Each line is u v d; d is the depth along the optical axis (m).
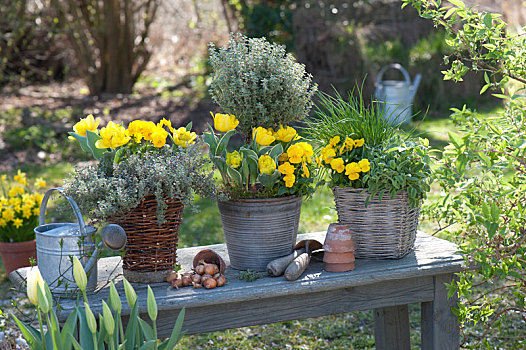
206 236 4.54
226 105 2.09
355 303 2.03
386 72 8.98
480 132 1.99
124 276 1.93
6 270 3.69
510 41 2.13
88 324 1.52
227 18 10.46
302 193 2.06
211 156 2.00
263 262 2.02
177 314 1.86
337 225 1.99
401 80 9.02
